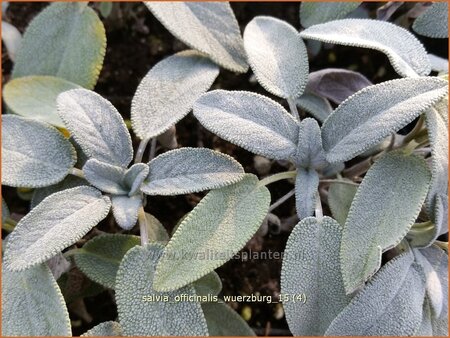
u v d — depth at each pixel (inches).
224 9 10.2
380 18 11.0
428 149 9.3
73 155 8.8
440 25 10.0
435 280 8.2
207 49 9.7
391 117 7.8
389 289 7.8
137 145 11.6
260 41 9.7
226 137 8.0
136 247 7.9
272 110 8.4
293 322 7.7
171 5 9.9
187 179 8.2
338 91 10.6
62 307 7.6
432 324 8.3
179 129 11.8
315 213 8.2
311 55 12.5
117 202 8.3
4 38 12.0
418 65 8.7
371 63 12.7
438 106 8.3
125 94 12.3
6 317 7.7
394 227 7.7
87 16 10.8
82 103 8.6
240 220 8.0
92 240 9.1
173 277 7.5
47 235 7.5
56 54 10.9
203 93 9.0
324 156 8.3
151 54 12.6
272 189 11.3
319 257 7.9
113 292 10.6
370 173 8.1
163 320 7.5
